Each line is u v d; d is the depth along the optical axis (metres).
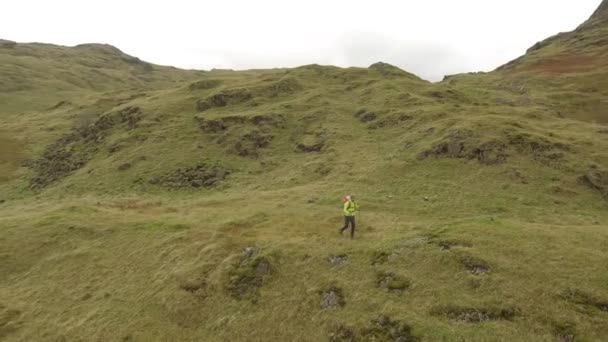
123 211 47.50
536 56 137.00
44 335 28.50
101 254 37.19
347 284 26.28
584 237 28.33
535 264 24.53
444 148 49.81
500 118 56.34
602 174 42.16
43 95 159.00
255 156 63.50
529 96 88.62
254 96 82.56
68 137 88.00
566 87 95.81
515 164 45.16
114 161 68.69
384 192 43.84
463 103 75.06
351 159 54.91
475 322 21.23
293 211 40.03
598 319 20.45
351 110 72.88
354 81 87.94
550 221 34.56
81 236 40.78
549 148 47.31
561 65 117.88
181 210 46.25
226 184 56.72
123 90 133.50
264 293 27.67
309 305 25.66
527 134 49.78
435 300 23.08
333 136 62.91
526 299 22.03
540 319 20.83
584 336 19.62
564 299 21.84
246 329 25.41
